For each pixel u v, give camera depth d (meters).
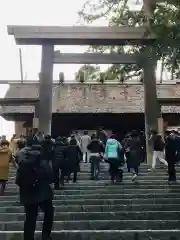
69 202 12.47
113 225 10.30
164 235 8.95
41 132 20.05
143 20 15.45
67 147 15.12
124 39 20.39
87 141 22.27
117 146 15.45
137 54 12.83
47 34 20.75
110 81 33.94
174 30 11.20
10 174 17.66
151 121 21.20
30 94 30.88
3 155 13.65
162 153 17.81
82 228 10.23
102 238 8.89
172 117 30.27
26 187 7.35
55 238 8.84
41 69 21.19
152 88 21.48
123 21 18.78
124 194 13.32
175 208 11.85
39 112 21.02
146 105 21.42
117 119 30.88
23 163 7.32
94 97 31.66
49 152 11.38
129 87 33.25
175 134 16.42
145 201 12.50
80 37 20.72
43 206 7.59
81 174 18.03
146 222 10.33
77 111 29.53
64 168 15.34
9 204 12.42
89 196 13.16
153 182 15.57
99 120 30.98
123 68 20.36
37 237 8.76
